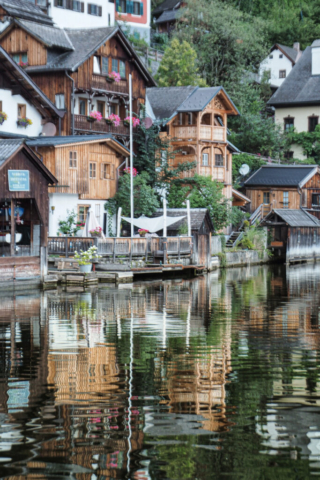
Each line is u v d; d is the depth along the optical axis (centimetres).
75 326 2142
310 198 6519
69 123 4803
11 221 3170
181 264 4194
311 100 8125
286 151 8125
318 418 1199
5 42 5031
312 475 980
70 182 4372
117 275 3678
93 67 5016
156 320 2298
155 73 7869
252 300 2939
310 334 2034
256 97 8025
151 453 1044
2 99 4391
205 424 1166
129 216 4812
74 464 1006
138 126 5350
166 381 1437
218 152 5956
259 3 10956
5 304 2672
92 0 7281
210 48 7706
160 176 5456
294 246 5725
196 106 5675
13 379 1445
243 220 5869
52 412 1220
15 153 3055
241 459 1026
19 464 1006
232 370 1541
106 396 1320
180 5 9894
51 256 3894
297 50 10394
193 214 4553
